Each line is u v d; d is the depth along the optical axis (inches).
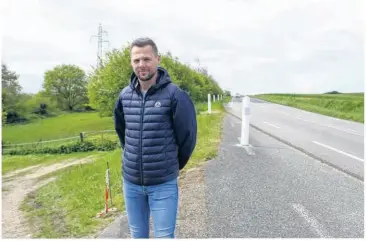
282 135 537.3
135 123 125.2
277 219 192.5
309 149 406.6
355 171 295.7
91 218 233.0
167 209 127.3
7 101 2780.5
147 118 123.0
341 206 211.8
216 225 186.1
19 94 2928.2
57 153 1169.4
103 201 276.2
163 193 126.5
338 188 247.6
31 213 343.0
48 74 3599.9
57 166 890.7
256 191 241.4
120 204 252.8
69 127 2126.0
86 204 300.0
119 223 205.9
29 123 2517.2
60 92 3624.5
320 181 265.7
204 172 298.5
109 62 1156.5
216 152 384.5
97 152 1120.8
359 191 240.4
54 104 3462.1
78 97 3666.3
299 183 260.4
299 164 324.2
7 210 382.6
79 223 229.6
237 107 1475.1
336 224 185.5
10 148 1241.4
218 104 1609.3
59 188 473.7
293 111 1217.4
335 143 460.1
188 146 130.6
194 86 1556.3
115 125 143.8
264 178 274.7
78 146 1174.3
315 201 220.7
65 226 242.1
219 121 770.2
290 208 208.8
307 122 785.6
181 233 177.5
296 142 462.9
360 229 178.7
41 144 1295.5
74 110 3649.1
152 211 129.0
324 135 545.6
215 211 206.1
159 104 122.0
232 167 313.3
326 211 203.8
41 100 3243.1
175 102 122.0
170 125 124.9
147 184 126.3
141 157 125.0
